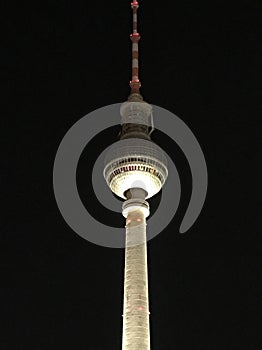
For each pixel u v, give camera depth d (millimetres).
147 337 105875
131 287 110125
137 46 142250
